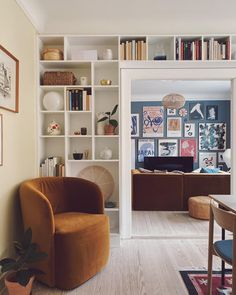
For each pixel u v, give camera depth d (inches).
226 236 121.8
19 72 95.6
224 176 167.9
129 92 118.3
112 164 124.8
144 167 251.8
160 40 119.2
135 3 102.0
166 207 170.9
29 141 106.0
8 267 67.9
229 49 114.6
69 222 85.7
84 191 101.0
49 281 78.8
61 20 114.4
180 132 258.2
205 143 257.4
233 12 109.4
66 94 115.3
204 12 109.3
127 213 120.3
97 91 124.1
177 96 183.3
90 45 123.9
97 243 85.7
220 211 61.9
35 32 112.9
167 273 88.9
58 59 115.1
